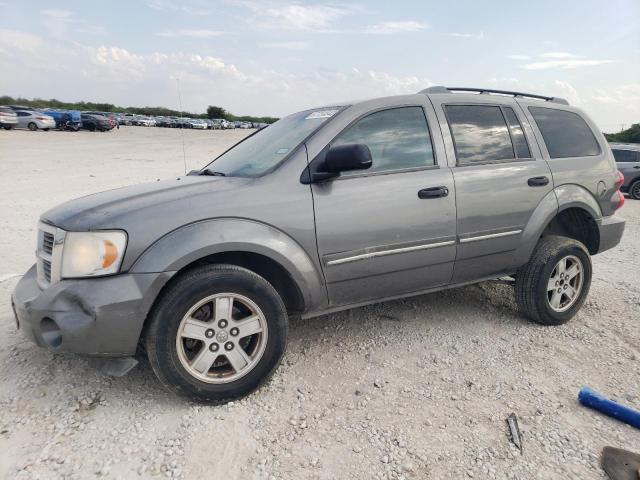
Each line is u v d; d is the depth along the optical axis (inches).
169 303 109.2
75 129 1556.3
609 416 113.9
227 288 114.0
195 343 118.9
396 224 134.0
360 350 145.3
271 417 112.7
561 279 162.2
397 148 138.9
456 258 145.9
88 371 131.0
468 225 145.1
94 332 105.7
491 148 153.3
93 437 105.2
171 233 111.3
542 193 157.9
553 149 165.6
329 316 169.5
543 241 162.7
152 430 107.7
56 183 502.0
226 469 96.3
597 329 162.2
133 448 101.9
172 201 115.6
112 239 107.7
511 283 169.5
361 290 135.9
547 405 118.2
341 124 133.2
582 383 128.5
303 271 124.1
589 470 96.9
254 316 118.5
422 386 126.2
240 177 130.3
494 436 106.7
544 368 135.8
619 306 184.9
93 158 791.1
